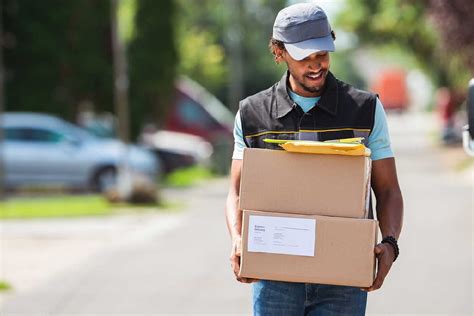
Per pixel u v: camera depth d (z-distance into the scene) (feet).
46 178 92.32
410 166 122.93
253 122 19.15
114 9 83.41
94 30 108.99
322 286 18.74
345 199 17.97
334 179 18.01
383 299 38.06
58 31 106.52
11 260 50.34
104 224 65.36
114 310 37.09
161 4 116.98
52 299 39.58
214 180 112.47
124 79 82.69
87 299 39.42
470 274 43.01
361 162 17.95
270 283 18.79
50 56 106.42
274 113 18.99
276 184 18.19
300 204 18.12
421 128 246.88
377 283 18.17
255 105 19.20
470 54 93.04
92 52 108.68
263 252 18.17
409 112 367.25
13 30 105.70
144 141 119.14
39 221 66.80
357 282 17.89
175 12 118.83
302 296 18.83
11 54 105.81
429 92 377.71
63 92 107.76
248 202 18.25
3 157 90.12
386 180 19.07
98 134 112.47
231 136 135.23
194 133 134.21
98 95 111.45
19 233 60.64
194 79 208.44
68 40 107.14
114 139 112.37
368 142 18.92
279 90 19.07
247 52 254.27
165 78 117.29
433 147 162.81
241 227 18.98
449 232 57.88
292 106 18.88
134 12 116.37
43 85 106.42
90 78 109.19
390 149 19.03
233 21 176.14
